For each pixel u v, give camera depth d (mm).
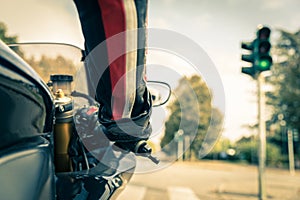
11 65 1026
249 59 9508
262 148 9891
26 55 1769
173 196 10914
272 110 44344
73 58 1796
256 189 13984
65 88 1644
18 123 1078
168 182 15109
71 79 1658
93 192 1514
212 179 18094
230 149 47469
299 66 44094
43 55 1778
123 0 1166
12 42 1807
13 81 1021
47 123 1284
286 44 45656
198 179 17531
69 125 1503
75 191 1498
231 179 18469
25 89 1074
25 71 1085
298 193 13969
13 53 1078
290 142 36219
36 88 1138
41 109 1194
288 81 43312
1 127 1008
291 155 35625
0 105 991
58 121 1489
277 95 43969
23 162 1085
